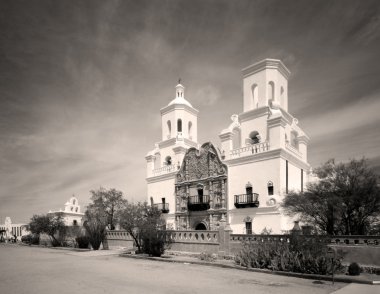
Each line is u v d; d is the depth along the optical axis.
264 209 29.03
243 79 36.16
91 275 16.23
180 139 40.34
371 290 12.30
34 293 12.06
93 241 35.09
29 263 22.39
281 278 15.10
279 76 35.28
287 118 34.47
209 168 34.53
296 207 22.94
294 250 17.30
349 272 15.45
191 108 44.31
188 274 16.36
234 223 31.38
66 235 45.53
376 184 20.42
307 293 11.84
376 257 16.58
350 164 21.70
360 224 20.91
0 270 18.70
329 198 20.38
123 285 13.41
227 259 21.95
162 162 43.38
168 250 26.58
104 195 43.75
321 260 15.55
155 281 14.32
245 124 34.53
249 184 30.80
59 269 18.81
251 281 14.27
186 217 36.06
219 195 33.22
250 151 31.58
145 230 25.92
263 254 17.92
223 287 12.90
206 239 24.25
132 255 25.95
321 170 23.05
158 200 40.22
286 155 29.98
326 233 20.41
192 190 36.38
